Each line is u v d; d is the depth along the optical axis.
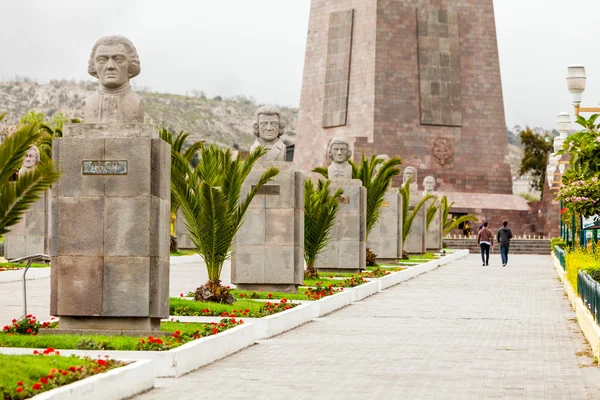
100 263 16.47
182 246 50.53
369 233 43.28
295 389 14.07
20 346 14.87
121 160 16.50
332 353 17.83
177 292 28.20
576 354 18.06
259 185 22.39
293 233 26.27
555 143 39.78
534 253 67.69
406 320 23.75
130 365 13.40
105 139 16.53
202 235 21.94
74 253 16.48
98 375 12.40
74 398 11.54
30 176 12.32
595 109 31.14
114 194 16.50
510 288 34.44
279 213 26.31
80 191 16.52
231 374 15.25
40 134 13.09
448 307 27.22
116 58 16.98
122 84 17.08
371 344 19.22
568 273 30.55
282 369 15.84
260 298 24.58
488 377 15.42
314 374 15.43
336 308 26.12
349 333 20.97
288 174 26.34
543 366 16.59
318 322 23.03
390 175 37.69
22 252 38.56
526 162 110.62
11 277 32.38
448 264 50.47
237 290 26.22
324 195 30.25
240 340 18.03
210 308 20.34
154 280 16.48
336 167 35.47
